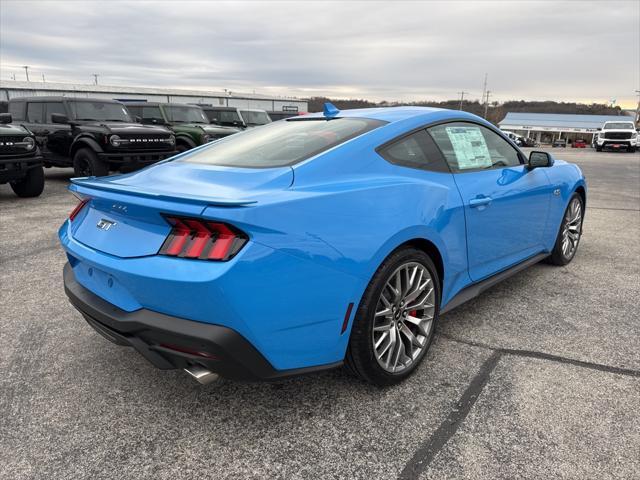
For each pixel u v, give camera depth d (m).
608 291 3.90
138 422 2.25
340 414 2.30
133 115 12.02
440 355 2.84
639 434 2.11
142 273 1.94
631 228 6.33
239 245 1.84
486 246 3.17
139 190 2.08
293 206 2.00
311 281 2.03
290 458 2.01
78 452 2.05
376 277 2.29
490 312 3.48
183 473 1.93
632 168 16.62
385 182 2.44
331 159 2.38
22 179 8.27
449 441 2.09
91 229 2.33
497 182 3.24
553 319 3.36
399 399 2.41
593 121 74.38
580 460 1.96
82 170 9.30
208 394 2.47
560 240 4.37
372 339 2.32
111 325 2.15
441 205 2.66
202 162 2.63
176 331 1.91
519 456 1.99
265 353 1.99
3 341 3.04
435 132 2.94
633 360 2.77
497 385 2.51
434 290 2.67
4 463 1.98
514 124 75.25
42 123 10.15
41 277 4.25
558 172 4.16
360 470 1.94
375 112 3.02
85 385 2.55
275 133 2.89
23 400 2.41
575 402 2.36
